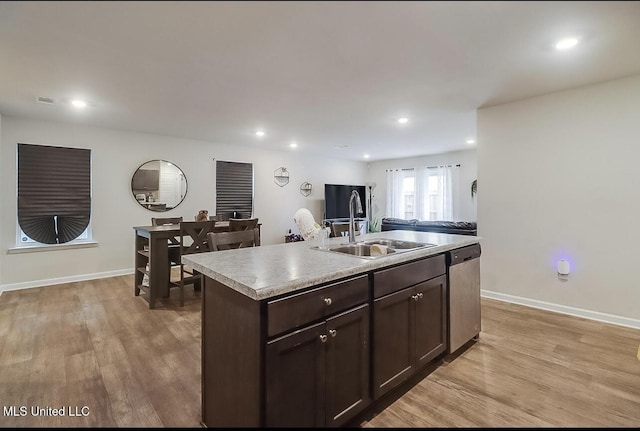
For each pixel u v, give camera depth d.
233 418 1.40
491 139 3.58
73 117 3.99
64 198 4.34
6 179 3.93
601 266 2.92
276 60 2.38
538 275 3.28
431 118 4.09
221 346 1.49
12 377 2.05
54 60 2.35
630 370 2.10
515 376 2.05
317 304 1.42
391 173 8.24
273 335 1.26
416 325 1.98
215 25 1.89
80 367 2.17
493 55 2.31
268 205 6.65
